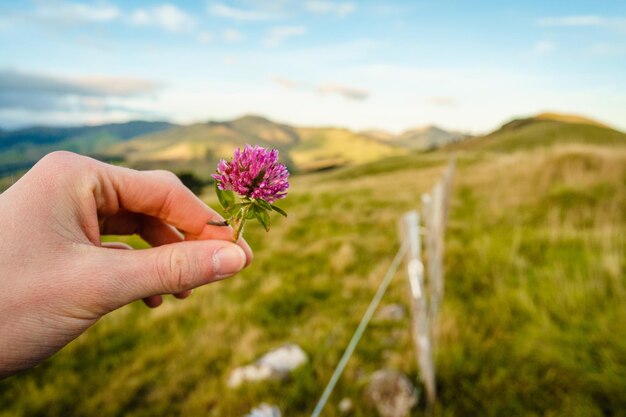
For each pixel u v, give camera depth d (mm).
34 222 157
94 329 831
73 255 160
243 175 150
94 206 178
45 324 153
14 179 165
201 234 227
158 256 165
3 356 148
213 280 171
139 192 205
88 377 673
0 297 148
